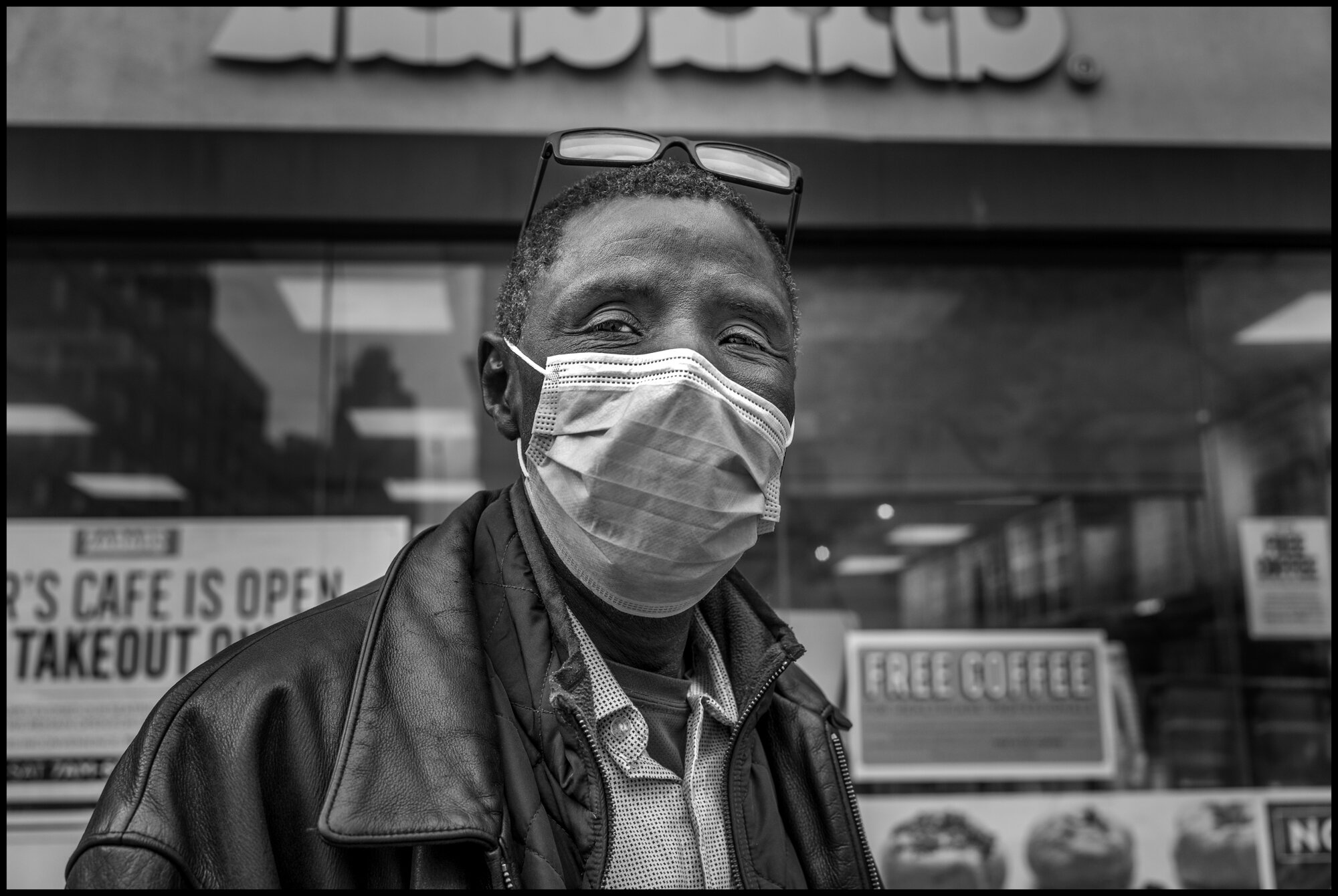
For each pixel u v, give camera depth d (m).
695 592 1.22
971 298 5.71
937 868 5.02
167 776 0.99
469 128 5.45
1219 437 5.62
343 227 5.38
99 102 5.34
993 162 5.56
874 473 5.47
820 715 1.43
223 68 5.41
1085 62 5.70
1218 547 5.50
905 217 5.47
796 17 5.56
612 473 1.15
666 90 5.54
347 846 0.96
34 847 4.82
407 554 1.21
